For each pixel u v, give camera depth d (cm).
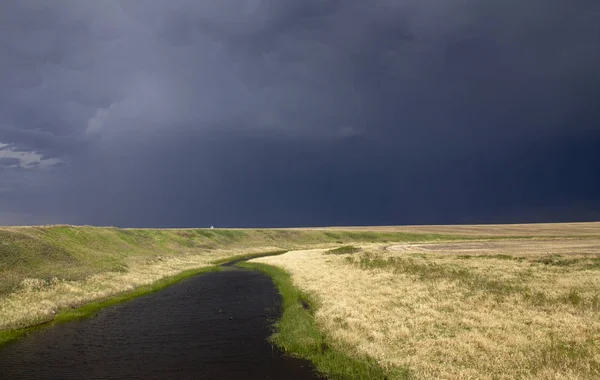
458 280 3034
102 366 1622
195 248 8388
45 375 1527
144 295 3412
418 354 1550
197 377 1487
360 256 5575
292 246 11625
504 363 1405
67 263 4144
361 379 1394
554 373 1284
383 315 2145
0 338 2028
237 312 2669
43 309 2588
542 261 4038
